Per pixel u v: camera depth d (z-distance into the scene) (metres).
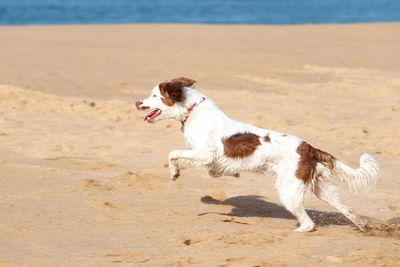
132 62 24.28
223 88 19.86
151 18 50.69
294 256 7.74
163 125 15.41
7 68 22.48
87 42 29.58
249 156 8.92
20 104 17.14
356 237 8.60
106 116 16.38
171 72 22.34
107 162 12.52
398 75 21.98
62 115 16.41
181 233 8.59
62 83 20.30
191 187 10.97
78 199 10.03
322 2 68.25
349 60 25.03
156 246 8.08
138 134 14.64
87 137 14.34
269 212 9.86
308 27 36.38
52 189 10.55
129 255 7.70
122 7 60.12
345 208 8.93
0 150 13.08
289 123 15.54
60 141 13.97
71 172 11.64
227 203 10.22
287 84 20.55
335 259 7.60
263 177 11.55
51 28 35.38
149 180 11.09
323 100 18.33
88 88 19.70
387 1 69.81
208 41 30.30
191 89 9.41
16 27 35.81
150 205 9.88
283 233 8.70
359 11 58.53
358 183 8.91
